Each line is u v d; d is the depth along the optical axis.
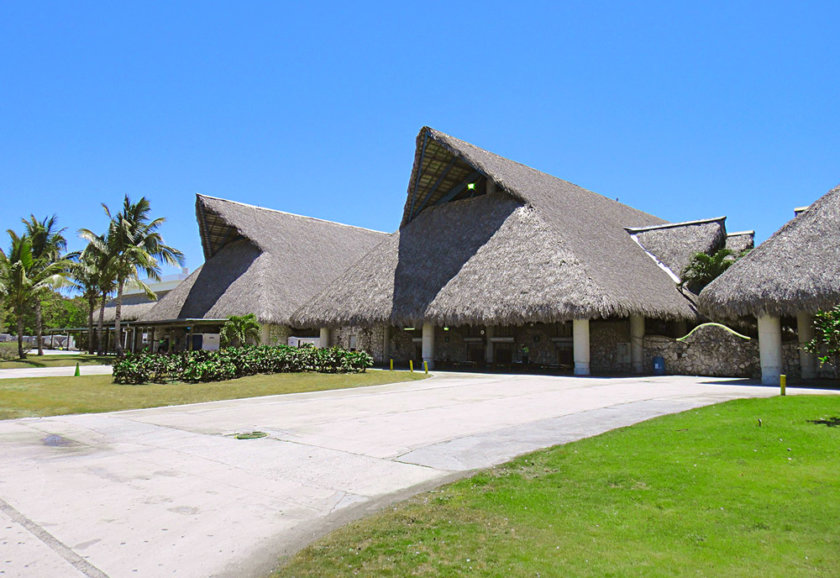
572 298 22.81
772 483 6.30
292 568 4.52
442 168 33.19
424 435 9.91
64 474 7.50
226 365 22.09
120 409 14.25
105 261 43.31
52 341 73.31
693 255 29.17
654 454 7.71
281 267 40.28
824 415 10.48
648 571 4.28
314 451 8.76
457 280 27.70
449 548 4.81
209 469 7.72
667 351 25.06
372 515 5.72
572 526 5.23
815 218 19.78
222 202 44.38
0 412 13.55
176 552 4.88
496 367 29.80
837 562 4.38
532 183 32.59
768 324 19.39
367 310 29.92
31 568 4.56
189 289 44.53
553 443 8.84
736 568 4.30
